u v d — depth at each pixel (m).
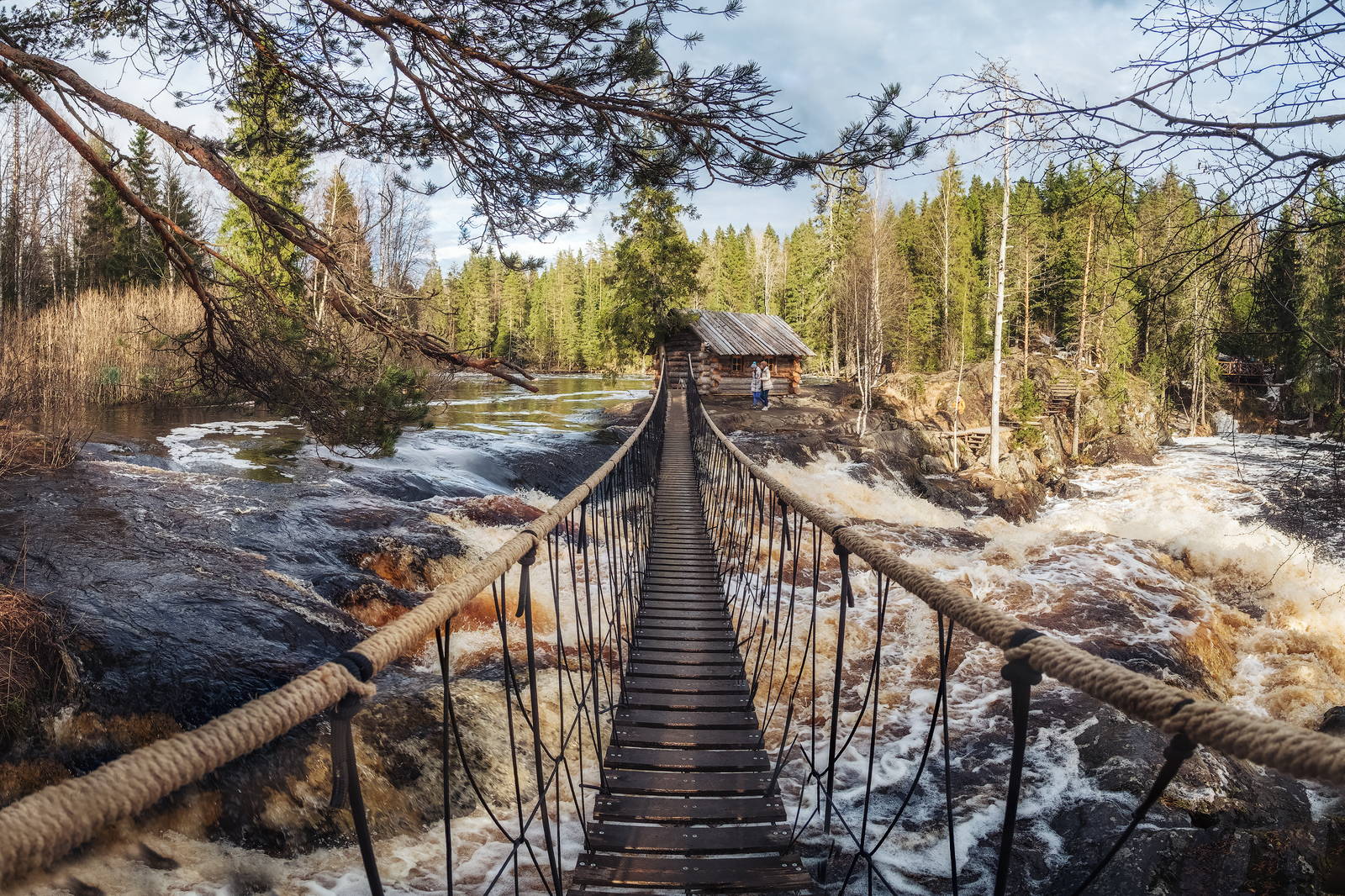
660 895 3.10
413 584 8.62
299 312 6.42
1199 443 32.62
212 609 6.34
